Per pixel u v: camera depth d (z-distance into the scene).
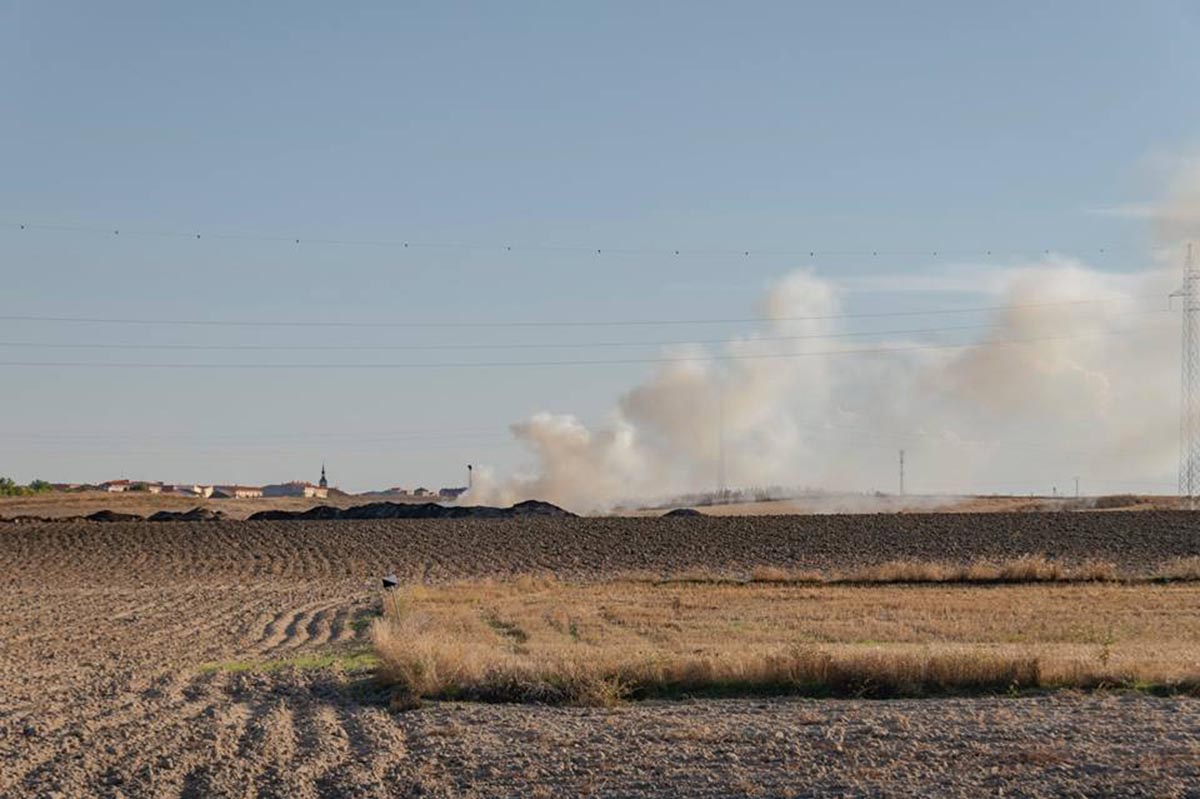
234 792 18.59
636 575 76.81
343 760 20.72
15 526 113.31
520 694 27.23
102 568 86.94
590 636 41.16
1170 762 19.78
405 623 42.53
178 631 47.28
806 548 91.94
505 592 63.50
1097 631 42.09
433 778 19.47
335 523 112.56
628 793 18.34
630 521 109.56
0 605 60.47
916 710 24.91
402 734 23.05
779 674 27.95
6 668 34.47
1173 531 95.88
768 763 20.08
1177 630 42.78
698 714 24.75
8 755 21.03
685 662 28.52
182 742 22.20
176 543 101.25
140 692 28.77
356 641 43.00
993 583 67.56
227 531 108.06
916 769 19.52
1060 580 68.38
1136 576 69.31
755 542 95.62
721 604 54.53
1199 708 25.02
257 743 22.00
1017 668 28.11
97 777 19.62
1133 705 25.47
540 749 21.30
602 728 23.20
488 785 18.91
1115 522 101.75
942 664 28.05
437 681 27.70
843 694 27.53
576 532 103.44
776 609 51.59
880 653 28.89
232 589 71.44
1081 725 22.97
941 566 74.88
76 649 40.41
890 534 97.88
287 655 37.91
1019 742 21.44
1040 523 102.31
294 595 66.69
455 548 95.88
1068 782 18.58
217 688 29.11
